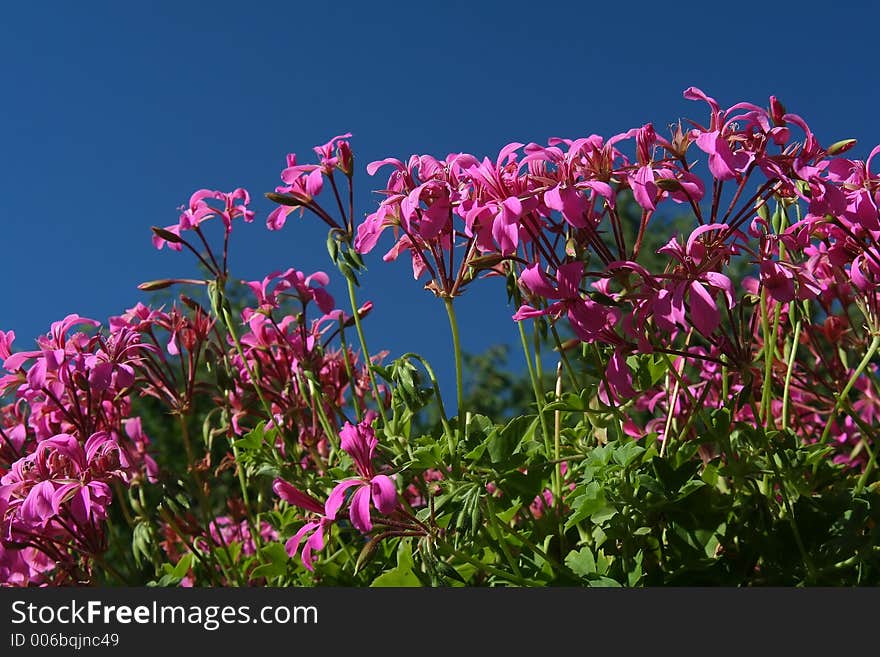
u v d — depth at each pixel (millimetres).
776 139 966
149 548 1069
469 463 1025
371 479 952
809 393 1177
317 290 1166
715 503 1014
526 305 1006
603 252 980
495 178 973
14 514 1012
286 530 1106
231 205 1133
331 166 1078
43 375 1068
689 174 970
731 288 945
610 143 976
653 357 1070
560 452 1092
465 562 1003
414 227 1033
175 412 1146
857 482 1070
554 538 1050
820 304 1104
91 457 1021
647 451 1015
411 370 1046
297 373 1172
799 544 987
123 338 1093
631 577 977
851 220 986
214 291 1117
